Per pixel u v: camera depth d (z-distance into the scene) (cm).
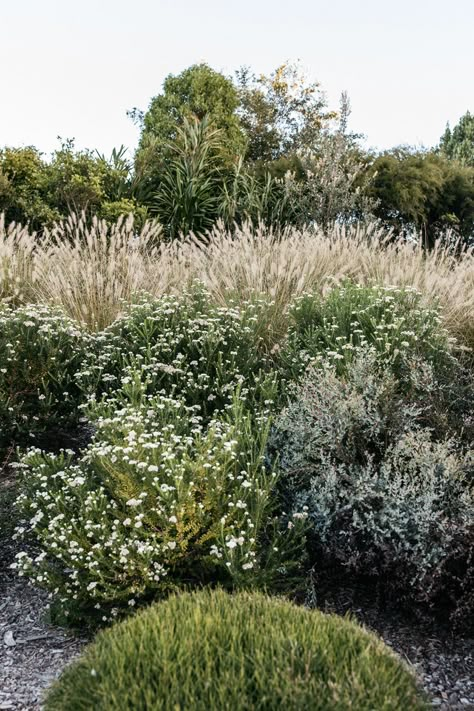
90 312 645
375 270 730
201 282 632
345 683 194
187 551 327
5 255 729
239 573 309
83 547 321
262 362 547
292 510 362
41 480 366
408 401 423
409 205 1518
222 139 1650
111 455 342
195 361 495
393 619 330
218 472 335
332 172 1343
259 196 1352
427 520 322
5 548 391
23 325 488
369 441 384
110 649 211
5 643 312
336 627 226
